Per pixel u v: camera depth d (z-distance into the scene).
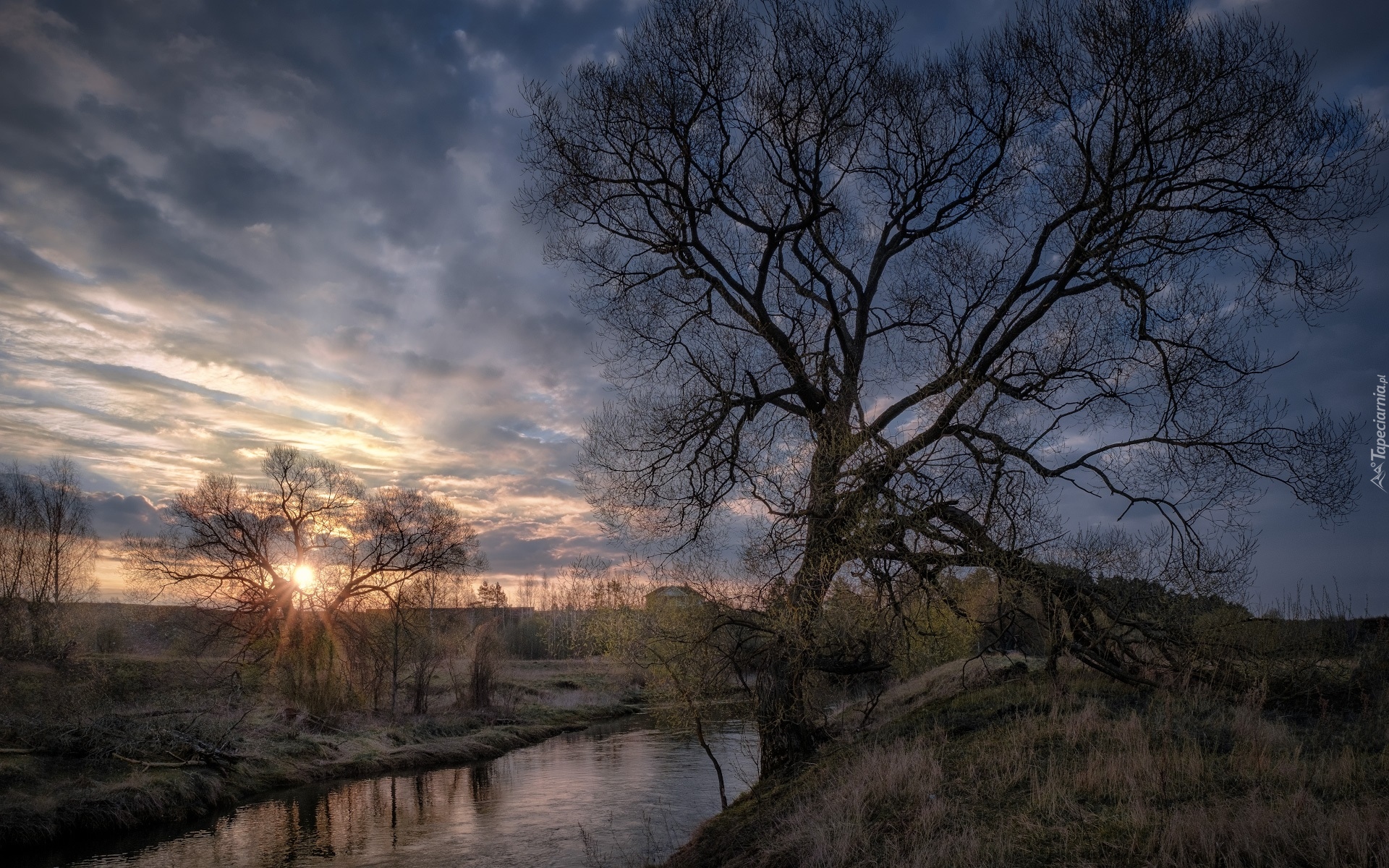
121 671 36.69
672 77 16.17
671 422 16.08
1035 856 7.45
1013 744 11.05
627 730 39.41
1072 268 14.88
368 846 18.02
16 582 45.12
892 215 17.89
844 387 15.79
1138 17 13.62
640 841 15.84
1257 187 13.90
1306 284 14.23
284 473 44.75
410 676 48.19
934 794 9.78
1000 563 12.98
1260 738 9.77
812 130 16.89
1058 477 14.83
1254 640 14.02
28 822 18.30
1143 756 9.19
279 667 38.94
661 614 14.77
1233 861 6.54
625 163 17.08
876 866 8.23
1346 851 6.35
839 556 13.12
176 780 22.30
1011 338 15.39
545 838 17.39
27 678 31.47
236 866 16.75
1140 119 13.92
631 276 18.14
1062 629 14.34
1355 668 12.69
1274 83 13.45
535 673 63.66
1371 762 8.67
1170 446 14.59
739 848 11.05
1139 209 13.98
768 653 14.07
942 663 23.31
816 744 15.75
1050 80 15.38
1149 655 15.59
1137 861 6.95
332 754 29.41
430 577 44.78
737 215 17.00
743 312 16.98
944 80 16.73
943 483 12.79
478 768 29.00
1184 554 13.28
